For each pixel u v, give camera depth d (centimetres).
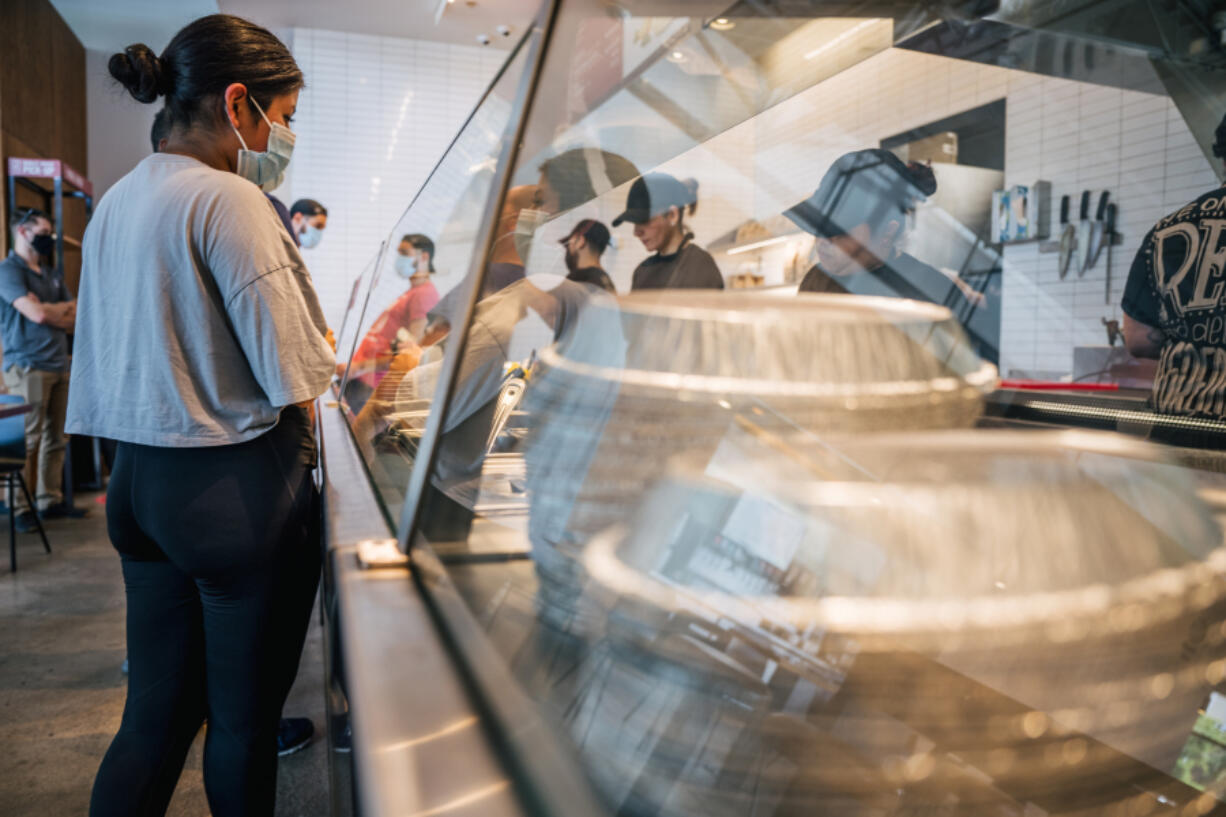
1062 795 26
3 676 239
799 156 39
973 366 35
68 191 605
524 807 32
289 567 116
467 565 51
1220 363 77
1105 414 72
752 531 30
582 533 36
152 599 119
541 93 54
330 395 263
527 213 54
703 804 27
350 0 553
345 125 628
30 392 444
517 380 49
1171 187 115
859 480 30
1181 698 27
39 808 171
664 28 40
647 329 35
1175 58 72
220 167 119
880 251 38
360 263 640
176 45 115
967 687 27
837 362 32
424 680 43
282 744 192
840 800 26
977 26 49
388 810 32
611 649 32
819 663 27
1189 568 29
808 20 41
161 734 118
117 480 112
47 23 638
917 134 45
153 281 102
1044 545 28
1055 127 118
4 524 439
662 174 37
